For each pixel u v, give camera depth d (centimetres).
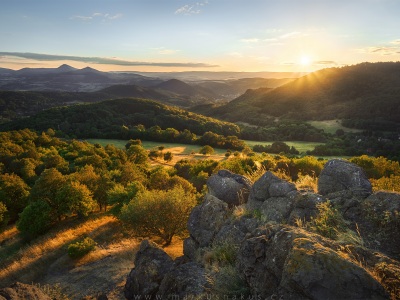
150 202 2345
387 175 3584
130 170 5934
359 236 562
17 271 2206
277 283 478
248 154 12200
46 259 2350
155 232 2370
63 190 4059
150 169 8969
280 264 482
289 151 13875
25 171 7469
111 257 2030
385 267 427
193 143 16038
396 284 390
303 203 743
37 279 2011
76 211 4238
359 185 787
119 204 3625
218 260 764
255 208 934
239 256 614
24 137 12938
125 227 2555
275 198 878
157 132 16562
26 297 609
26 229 3691
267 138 18600
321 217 650
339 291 368
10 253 3309
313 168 3812
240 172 4572
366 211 620
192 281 691
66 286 1627
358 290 368
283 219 779
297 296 388
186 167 8375
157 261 942
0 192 5119
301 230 530
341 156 13162
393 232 553
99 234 3006
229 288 576
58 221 4253
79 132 17375
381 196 630
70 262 2142
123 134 17088
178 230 2355
